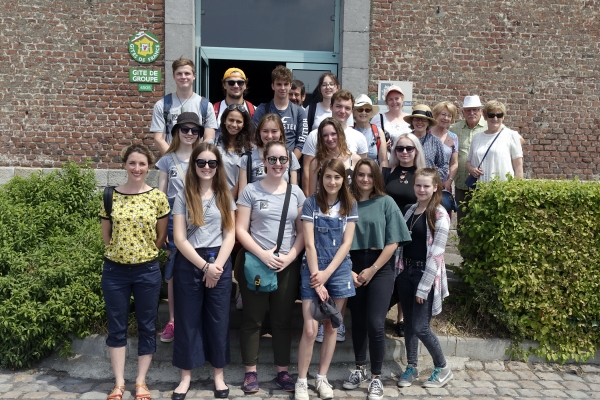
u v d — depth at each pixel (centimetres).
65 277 471
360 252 424
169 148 453
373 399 411
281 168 409
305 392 408
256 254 406
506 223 490
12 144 678
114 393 400
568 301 492
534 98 728
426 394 429
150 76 686
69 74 679
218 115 549
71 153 685
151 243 404
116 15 679
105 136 687
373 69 714
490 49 720
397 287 450
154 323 414
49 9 672
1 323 445
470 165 563
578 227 487
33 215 541
